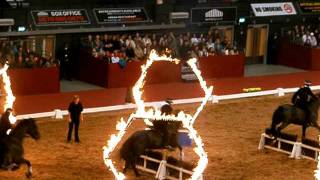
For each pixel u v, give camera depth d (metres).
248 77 49.53
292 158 31.45
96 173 28.39
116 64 44.28
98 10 46.41
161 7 48.34
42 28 44.16
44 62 42.47
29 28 43.75
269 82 48.31
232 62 49.16
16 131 27.12
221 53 48.88
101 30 46.00
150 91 43.56
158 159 28.47
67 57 45.62
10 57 41.53
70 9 45.53
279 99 43.00
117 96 42.25
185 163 28.06
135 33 47.88
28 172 27.33
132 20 47.31
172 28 48.78
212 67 48.34
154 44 46.62
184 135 28.80
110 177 27.95
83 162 29.67
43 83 42.06
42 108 38.66
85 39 46.09
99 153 30.94
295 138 31.81
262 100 42.53
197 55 47.66
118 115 37.59
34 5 45.34
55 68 42.31
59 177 27.73
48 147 31.45
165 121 27.59
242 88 46.00
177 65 46.38
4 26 42.75
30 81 41.62
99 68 44.59
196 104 40.72
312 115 32.06
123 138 33.31
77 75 46.28
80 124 35.41
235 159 30.95
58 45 45.50
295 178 28.80
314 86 46.72
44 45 44.81
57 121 35.75
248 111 39.66
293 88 45.62
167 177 28.11
